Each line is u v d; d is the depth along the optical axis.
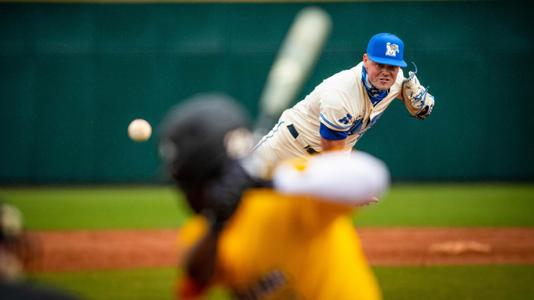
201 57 64.88
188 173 9.78
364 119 28.97
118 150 65.19
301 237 10.37
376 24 64.81
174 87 64.94
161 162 65.19
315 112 29.75
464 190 62.94
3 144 64.69
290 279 10.53
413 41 65.50
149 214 49.66
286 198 10.25
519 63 65.88
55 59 64.50
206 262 10.05
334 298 10.60
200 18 65.00
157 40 64.75
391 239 39.66
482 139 66.31
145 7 64.69
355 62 63.91
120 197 58.78
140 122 25.75
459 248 36.16
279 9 64.88
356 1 64.56
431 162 66.25
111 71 64.81
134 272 31.31
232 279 10.56
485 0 65.56
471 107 66.06
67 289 28.02
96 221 46.50
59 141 64.94
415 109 30.05
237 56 64.88
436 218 48.25
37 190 63.25
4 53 64.25
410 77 29.33
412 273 31.27
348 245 10.97
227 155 9.77
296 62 11.24
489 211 51.38
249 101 64.94
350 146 30.08
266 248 10.34
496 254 35.47
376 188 9.72
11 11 64.25
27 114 64.62
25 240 9.89
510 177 66.69
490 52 65.75
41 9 64.38
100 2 64.44
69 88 64.75
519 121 66.25
